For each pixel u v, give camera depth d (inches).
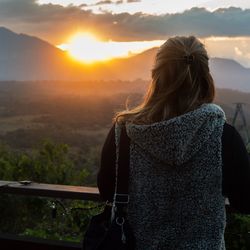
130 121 68.0
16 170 236.2
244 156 64.6
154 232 66.2
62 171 251.1
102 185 72.5
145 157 67.0
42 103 5319.9
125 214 67.9
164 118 64.7
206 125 63.2
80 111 3971.5
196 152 64.1
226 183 64.9
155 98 67.1
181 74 64.9
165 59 66.1
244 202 65.0
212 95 67.1
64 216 161.3
